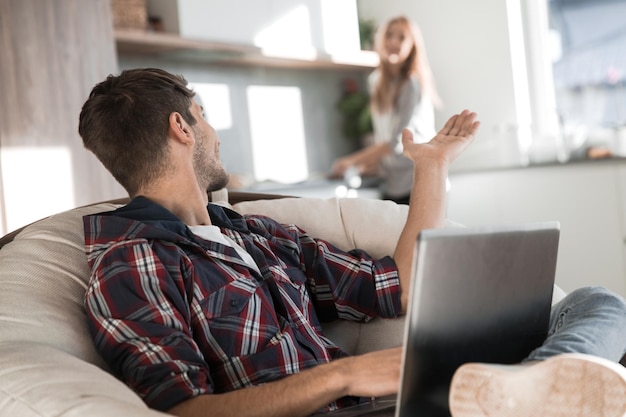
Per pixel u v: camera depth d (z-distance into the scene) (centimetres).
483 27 564
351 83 619
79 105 367
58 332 138
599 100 557
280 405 127
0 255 154
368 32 607
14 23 347
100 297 138
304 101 594
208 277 149
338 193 519
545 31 562
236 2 484
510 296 122
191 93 166
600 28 552
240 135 551
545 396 102
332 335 179
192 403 129
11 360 123
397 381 126
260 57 519
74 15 367
